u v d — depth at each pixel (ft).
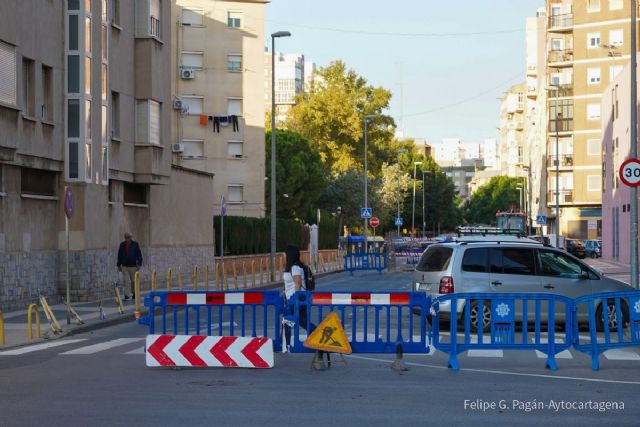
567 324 54.60
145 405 40.93
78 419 37.42
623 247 228.84
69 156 108.47
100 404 41.19
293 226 246.88
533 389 46.01
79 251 109.81
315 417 38.04
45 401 41.98
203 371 52.75
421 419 37.76
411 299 55.06
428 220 555.69
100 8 113.19
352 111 344.49
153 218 139.13
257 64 253.85
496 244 75.87
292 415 38.47
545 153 393.29
